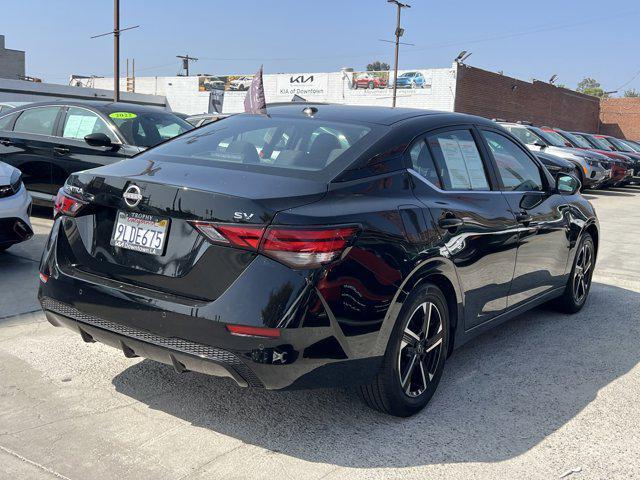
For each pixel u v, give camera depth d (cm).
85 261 308
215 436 299
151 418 313
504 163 421
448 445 302
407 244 301
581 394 371
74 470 264
